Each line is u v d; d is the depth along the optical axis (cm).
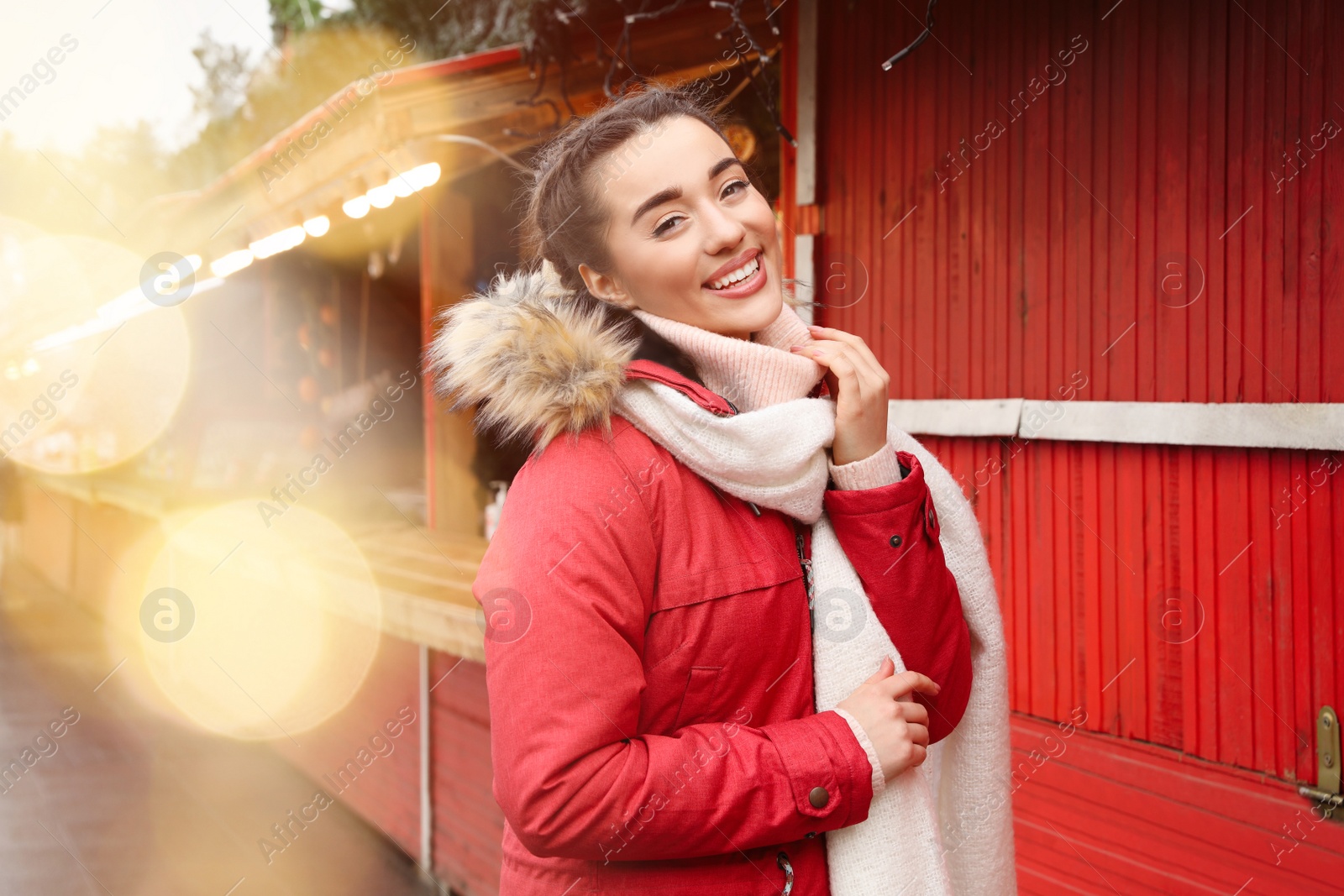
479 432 103
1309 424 163
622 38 265
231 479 515
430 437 429
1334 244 160
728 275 101
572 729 84
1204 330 181
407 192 349
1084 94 201
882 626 101
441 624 246
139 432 692
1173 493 190
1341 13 157
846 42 256
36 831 363
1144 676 196
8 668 606
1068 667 212
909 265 242
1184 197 183
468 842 285
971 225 226
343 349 597
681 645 93
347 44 827
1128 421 193
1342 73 158
